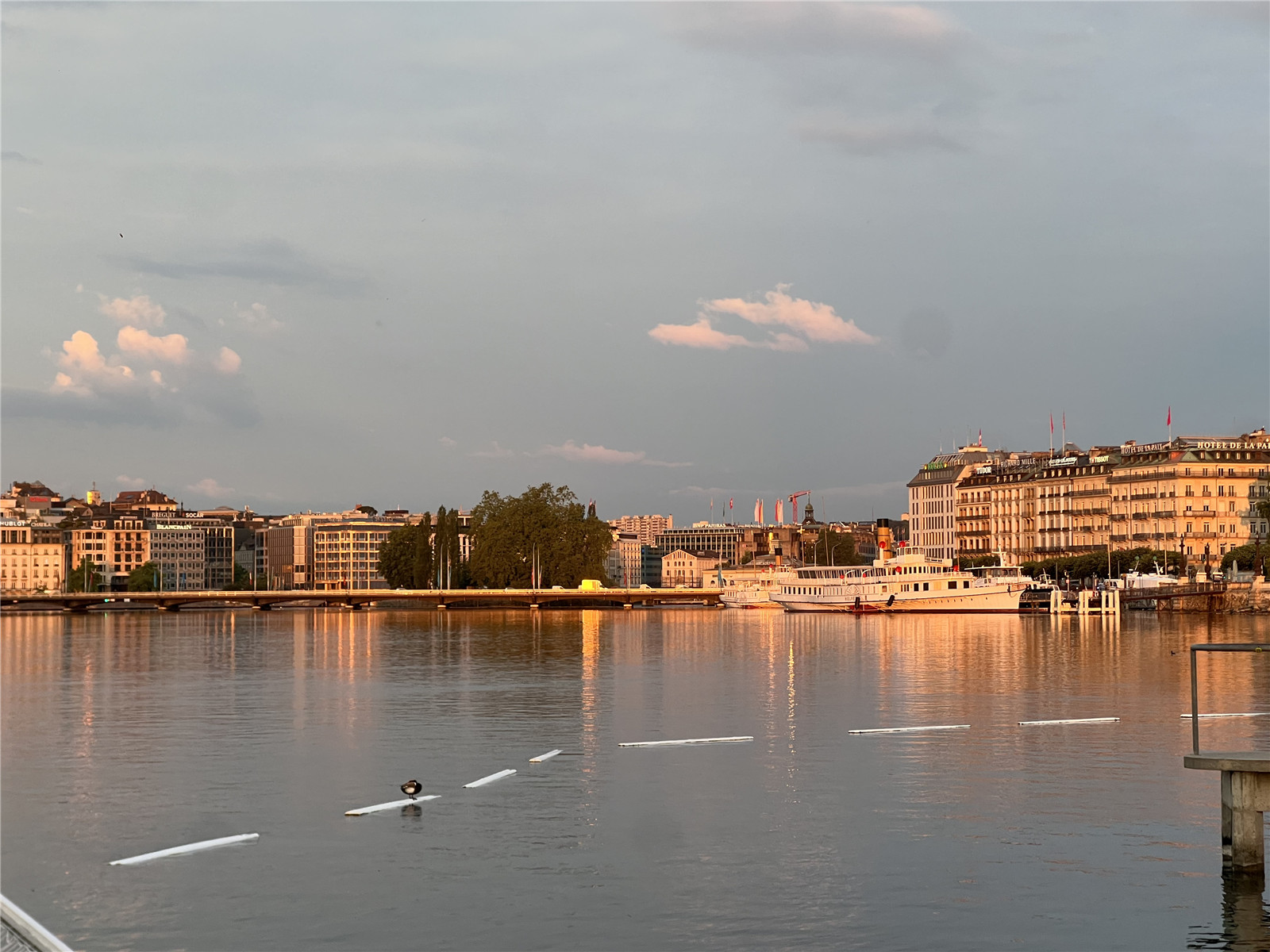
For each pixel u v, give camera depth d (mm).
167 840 53562
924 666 134500
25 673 131375
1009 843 52312
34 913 44875
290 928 43406
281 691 109188
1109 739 77312
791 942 42156
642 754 72688
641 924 43656
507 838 53719
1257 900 45281
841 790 62219
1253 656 144500
